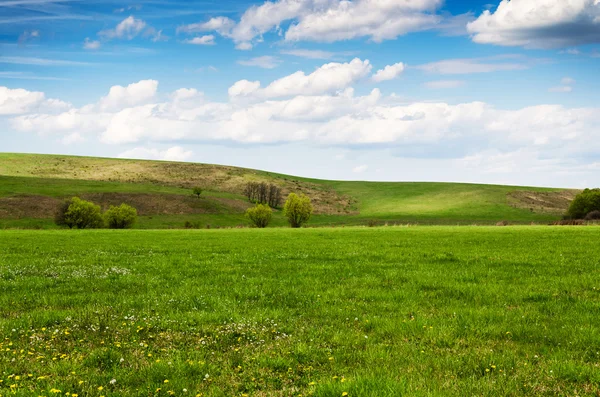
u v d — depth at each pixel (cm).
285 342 1085
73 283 1873
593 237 4059
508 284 1770
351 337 1109
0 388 812
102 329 1212
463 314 1296
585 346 1015
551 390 791
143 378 861
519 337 1097
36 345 1070
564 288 1667
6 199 14362
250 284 1811
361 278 1936
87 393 796
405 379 819
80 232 6431
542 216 17250
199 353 1004
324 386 779
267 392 802
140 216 14562
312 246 3591
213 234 5738
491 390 783
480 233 4997
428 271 2100
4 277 2061
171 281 1927
